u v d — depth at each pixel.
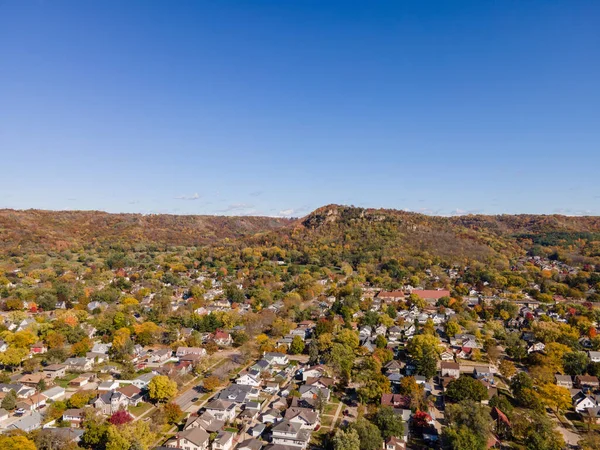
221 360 177.75
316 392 137.88
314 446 110.44
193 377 158.00
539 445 106.12
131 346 176.12
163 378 133.62
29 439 101.88
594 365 159.38
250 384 146.62
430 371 153.50
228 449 108.06
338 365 153.75
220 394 135.50
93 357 167.75
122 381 149.00
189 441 105.62
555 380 154.38
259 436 115.50
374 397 133.62
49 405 126.81
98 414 119.25
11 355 155.12
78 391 135.12
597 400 134.12
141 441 102.31
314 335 199.88
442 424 122.12
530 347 189.50
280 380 153.00
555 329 199.62
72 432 107.81
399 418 115.50
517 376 144.00
